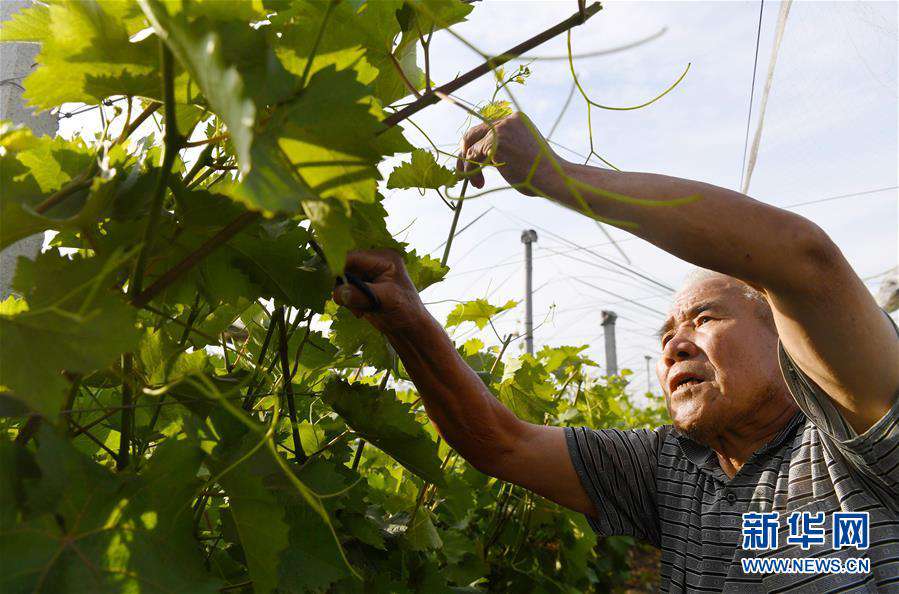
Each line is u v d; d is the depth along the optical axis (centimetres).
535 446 182
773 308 123
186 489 67
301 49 65
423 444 114
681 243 111
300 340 137
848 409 130
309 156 58
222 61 46
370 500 181
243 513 72
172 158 59
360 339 129
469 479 266
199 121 78
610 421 470
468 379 158
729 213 109
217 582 65
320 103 58
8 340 51
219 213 76
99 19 61
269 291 92
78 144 79
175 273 66
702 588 162
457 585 207
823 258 110
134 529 62
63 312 52
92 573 58
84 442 107
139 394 83
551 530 340
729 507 164
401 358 145
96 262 64
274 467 81
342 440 129
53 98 67
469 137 120
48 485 57
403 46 90
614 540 509
